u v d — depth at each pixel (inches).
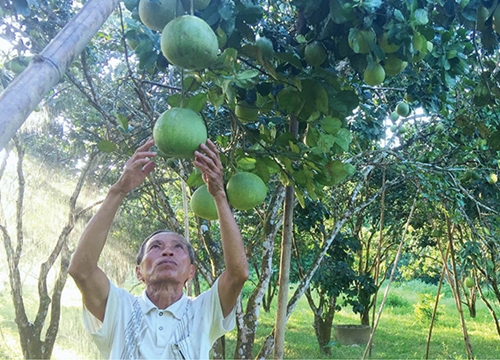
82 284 94.3
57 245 271.3
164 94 227.3
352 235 413.1
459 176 248.1
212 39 74.9
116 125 162.2
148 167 92.7
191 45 72.8
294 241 358.9
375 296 367.2
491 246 262.4
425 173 221.1
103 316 96.9
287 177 108.2
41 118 287.4
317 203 304.0
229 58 79.5
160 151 86.0
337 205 362.0
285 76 93.5
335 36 97.5
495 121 163.9
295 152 98.3
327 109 94.9
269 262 212.1
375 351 414.3
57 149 347.9
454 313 676.1
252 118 104.3
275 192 213.5
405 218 412.5
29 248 471.5
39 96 50.4
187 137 78.4
